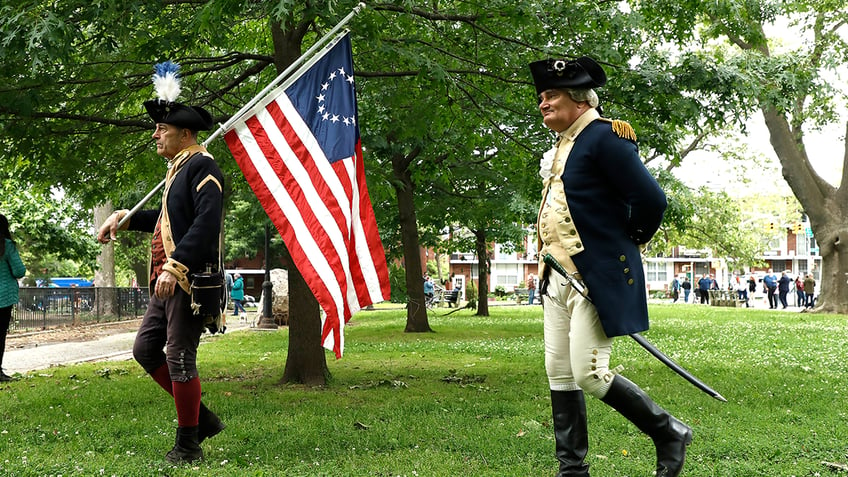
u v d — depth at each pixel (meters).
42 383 8.63
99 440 5.23
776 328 18.47
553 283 3.88
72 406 6.77
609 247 3.72
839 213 28.64
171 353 4.57
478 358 11.44
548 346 3.95
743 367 9.75
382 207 18.91
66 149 8.91
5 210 20.41
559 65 3.81
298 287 8.50
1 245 8.72
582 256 3.72
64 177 9.13
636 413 3.78
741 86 8.20
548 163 3.96
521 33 8.59
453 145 12.18
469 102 10.02
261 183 5.20
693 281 69.69
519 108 10.05
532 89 9.23
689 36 9.16
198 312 4.47
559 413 3.94
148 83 8.77
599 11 8.34
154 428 5.67
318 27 8.23
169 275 4.46
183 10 7.94
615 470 4.32
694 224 31.45
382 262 5.36
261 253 55.00
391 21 8.27
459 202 18.27
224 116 9.27
